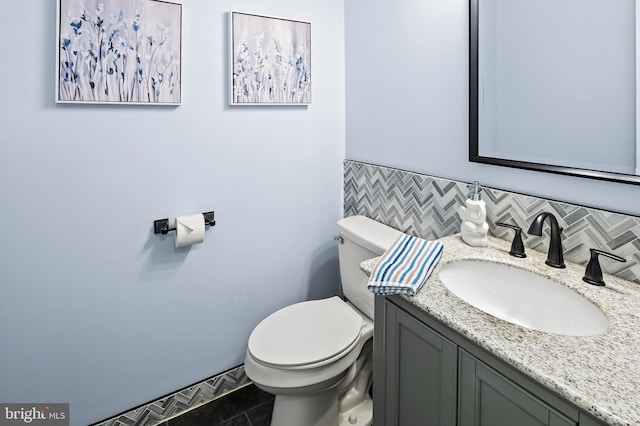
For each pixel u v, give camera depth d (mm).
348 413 1688
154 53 1465
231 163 1728
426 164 1623
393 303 1111
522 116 1255
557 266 1135
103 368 1544
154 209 1566
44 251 1374
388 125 1779
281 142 1858
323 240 2086
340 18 1958
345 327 1577
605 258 1095
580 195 1147
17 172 1298
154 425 1681
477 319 896
